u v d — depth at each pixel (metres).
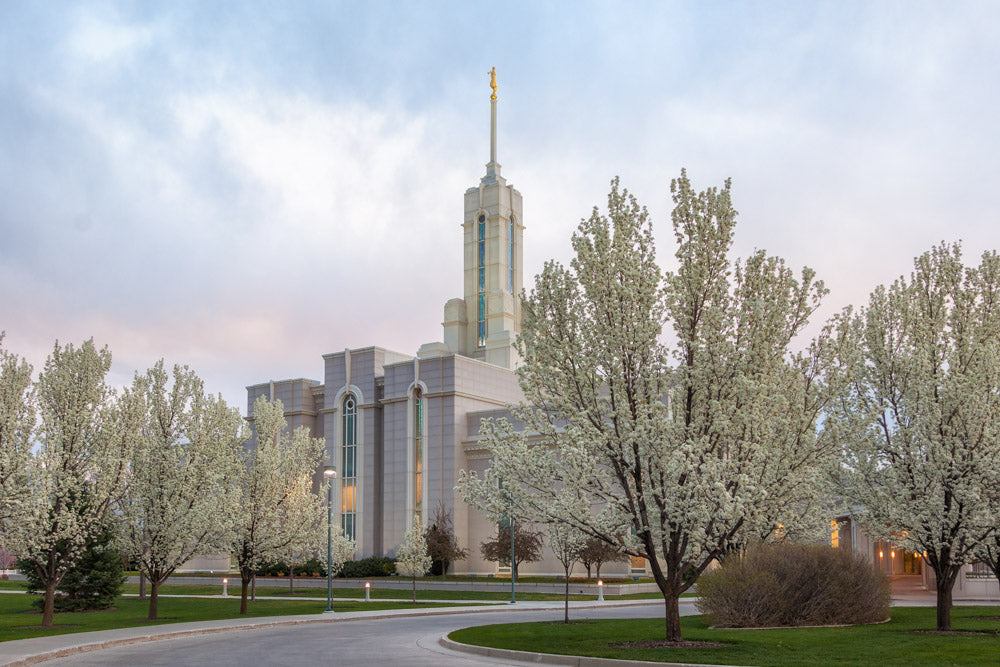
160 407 36.09
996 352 24.45
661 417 21.09
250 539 39.09
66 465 31.20
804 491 21.98
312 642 26.06
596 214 22.98
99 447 31.61
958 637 22.03
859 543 51.84
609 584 54.56
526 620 35.09
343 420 77.25
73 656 22.44
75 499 32.16
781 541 29.86
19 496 27.72
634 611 40.62
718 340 21.80
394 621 35.72
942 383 24.27
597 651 20.83
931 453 23.89
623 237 22.39
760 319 21.17
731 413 21.53
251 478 39.84
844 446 25.08
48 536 30.00
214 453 36.38
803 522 28.53
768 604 27.92
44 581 31.38
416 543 49.56
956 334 26.03
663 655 19.70
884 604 29.23
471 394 72.25
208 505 35.50
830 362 21.88
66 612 42.84
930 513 23.94
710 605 28.56
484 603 46.66
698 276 22.12
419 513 70.94
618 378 21.94
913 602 40.47
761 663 18.20
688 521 21.20
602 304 22.39
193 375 36.75
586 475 21.66
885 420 25.52
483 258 87.38
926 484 24.16
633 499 21.77
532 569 66.38
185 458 36.47
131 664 20.48
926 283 26.73
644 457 21.58
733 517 20.70
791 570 28.45
